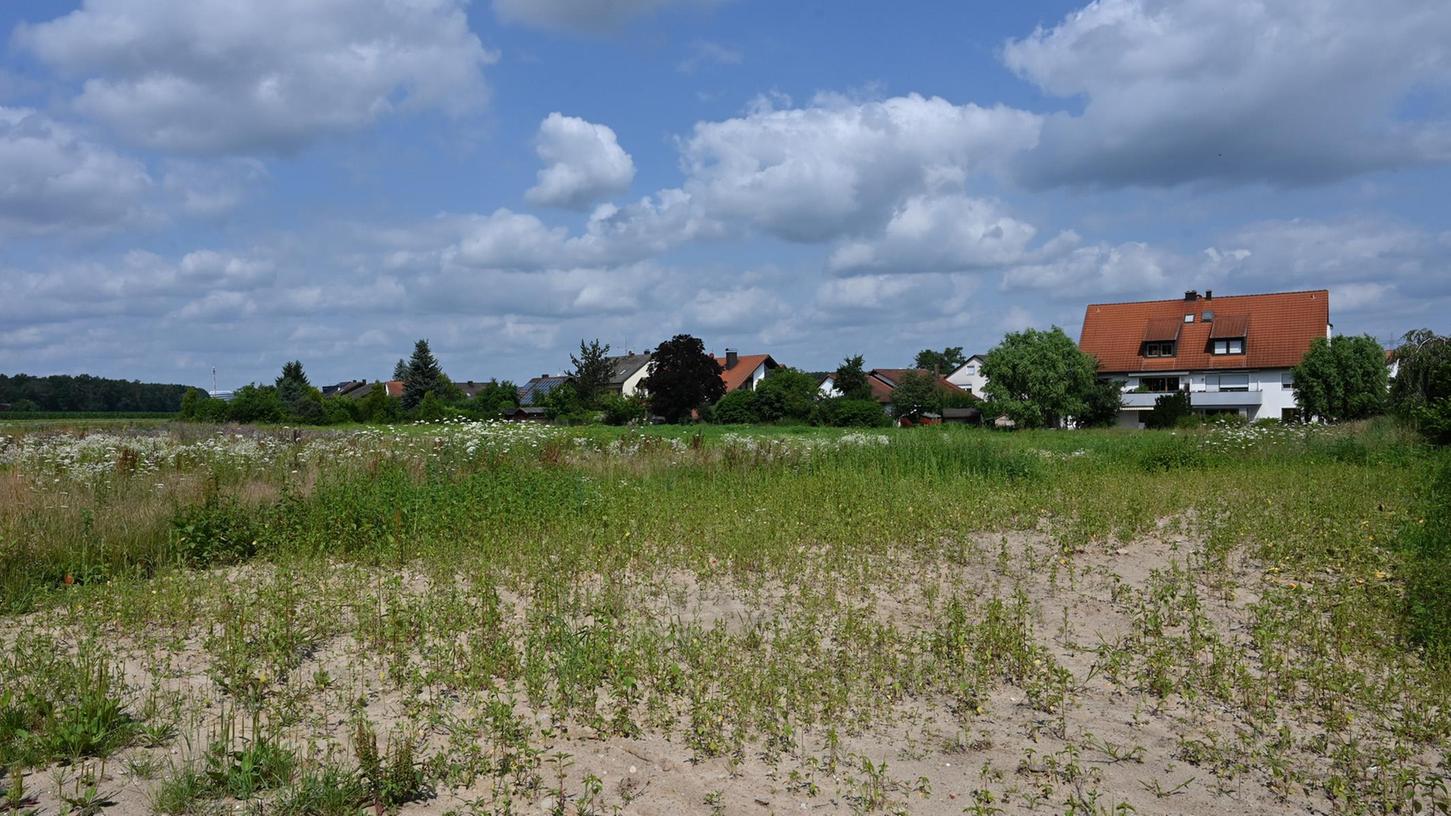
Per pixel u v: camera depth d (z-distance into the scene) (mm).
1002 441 18516
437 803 4324
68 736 4535
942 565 9203
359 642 6441
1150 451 20000
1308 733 5461
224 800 4207
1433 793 4551
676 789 4625
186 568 8758
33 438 18281
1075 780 4816
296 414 52312
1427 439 21109
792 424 57281
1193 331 64812
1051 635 7238
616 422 56375
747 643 6723
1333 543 9891
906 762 5020
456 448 15070
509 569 8672
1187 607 7633
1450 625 6805
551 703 5434
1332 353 54812
